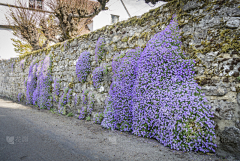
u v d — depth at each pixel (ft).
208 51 9.73
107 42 16.39
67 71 21.20
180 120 9.85
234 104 8.57
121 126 13.60
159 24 12.34
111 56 15.93
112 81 15.44
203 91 9.72
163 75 11.21
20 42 50.78
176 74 10.82
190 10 10.65
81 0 28.04
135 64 13.35
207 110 9.33
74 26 28.71
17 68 35.19
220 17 9.35
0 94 44.34
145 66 12.06
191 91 9.97
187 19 10.78
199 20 10.19
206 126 9.17
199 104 9.51
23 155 8.85
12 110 22.93
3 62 42.68
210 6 9.75
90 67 18.17
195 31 10.36
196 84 9.97
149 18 13.06
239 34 8.66
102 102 16.28
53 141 11.09
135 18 14.02
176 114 9.99
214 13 9.58
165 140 10.29
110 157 8.79
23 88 32.19
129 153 9.27
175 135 9.84
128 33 14.52
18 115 19.44
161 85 11.18
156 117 11.00
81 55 18.72
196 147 9.18
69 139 11.54
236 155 8.15
